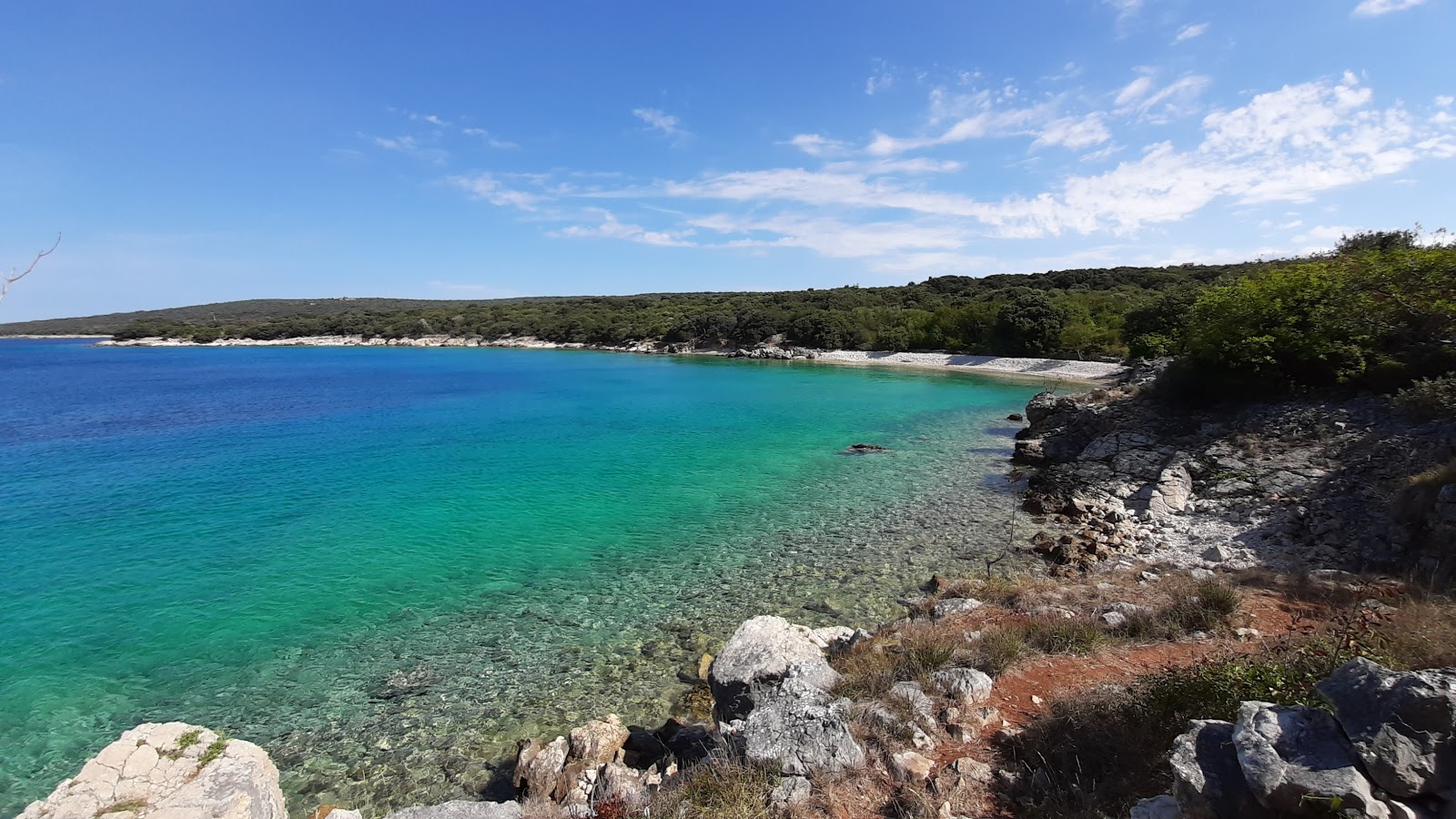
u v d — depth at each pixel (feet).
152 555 62.28
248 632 47.42
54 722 37.29
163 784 23.12
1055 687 29.50
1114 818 19.30
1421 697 14.84
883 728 25.70
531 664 43.21
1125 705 24.89
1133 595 43.29
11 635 46.80
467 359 360.48
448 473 95.25
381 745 35.29
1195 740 17.70
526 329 490.49
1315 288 81.97
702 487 87.40
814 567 59.26
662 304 511.40
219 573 58.03
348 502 80.12
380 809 30.86
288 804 31.19
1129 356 219.00
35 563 60.03
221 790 23.00
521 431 130.93
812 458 105.50
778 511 76.48
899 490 84.99
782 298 472.44
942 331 301.02
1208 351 87.66
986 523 70.95
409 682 41.16
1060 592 44.86
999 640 33.35
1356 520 53.83
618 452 110.22
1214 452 75.20
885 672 30.58
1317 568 48.75
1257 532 57.82
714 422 141.49
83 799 21.99
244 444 117.91
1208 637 33.88
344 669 42.63
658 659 43.73
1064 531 67.10
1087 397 112.16
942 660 31.96
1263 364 83.51
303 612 50.55
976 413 152.76
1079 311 261.03
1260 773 15.31
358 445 116.78
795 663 31.94
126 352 455.63
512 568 59.41
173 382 238.68
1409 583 38.58
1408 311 75.51
